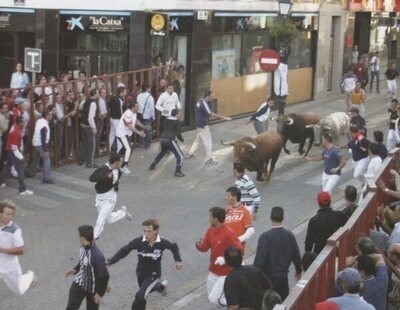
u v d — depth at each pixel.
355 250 9.19
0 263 10.03
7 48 22.95
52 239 13.60
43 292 11.23
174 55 23.83
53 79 19.14
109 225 14.44
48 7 21.89
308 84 32.16
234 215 10.46
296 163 20.12
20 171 16.14
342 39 34.31
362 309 7.08
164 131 18.19
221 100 26.14
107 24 22.20
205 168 19.23
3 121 16.28
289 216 15.39
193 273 12.18
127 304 10.89
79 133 19.03
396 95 34.69
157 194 16.72
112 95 19.92
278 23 26.55
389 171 12.98
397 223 10.16
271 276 9.30
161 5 22.62
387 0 38.03
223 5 25.25
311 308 7.38
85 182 17.48
